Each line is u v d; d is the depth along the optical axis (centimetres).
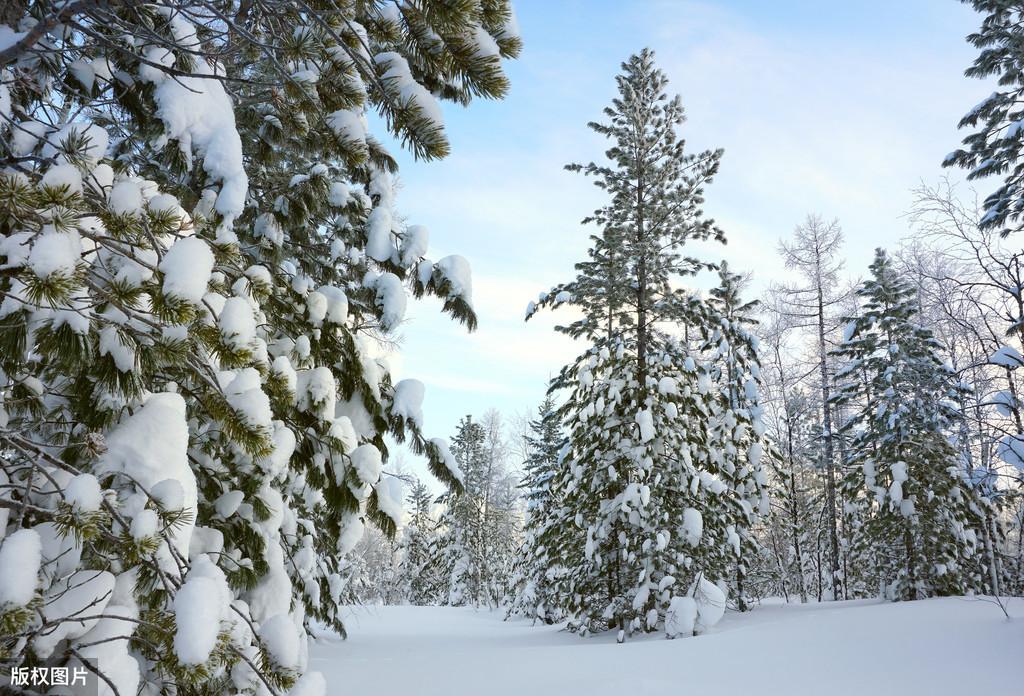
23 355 220
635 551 1305
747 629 1062
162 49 351
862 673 725
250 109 459
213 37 310
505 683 745
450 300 492
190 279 214
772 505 2417
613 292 1442
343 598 1789
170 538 254
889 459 1723
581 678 748
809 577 2844
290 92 342
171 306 209
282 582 369
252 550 360
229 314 246
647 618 1209
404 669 855
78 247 201
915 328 1783
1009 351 1264
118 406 267
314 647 1139
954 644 833
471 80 298
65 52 316
